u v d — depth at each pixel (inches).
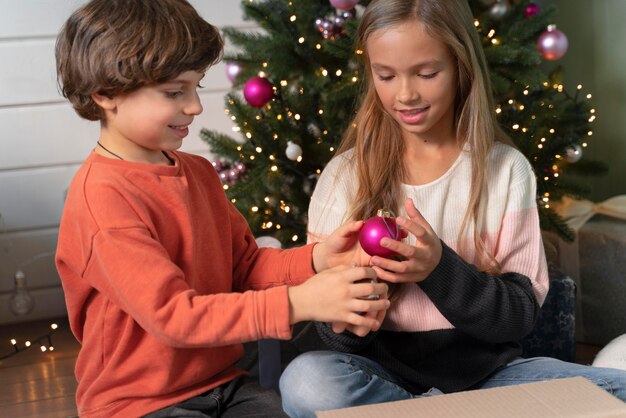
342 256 82.4
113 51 75.8
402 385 83.6
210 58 78.3
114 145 79.1
